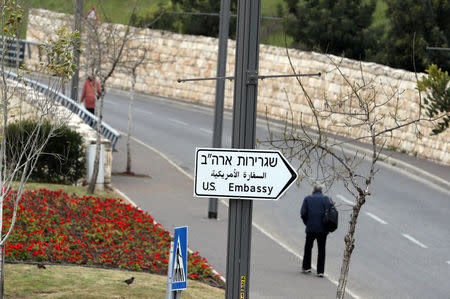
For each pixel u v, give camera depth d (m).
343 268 30.06
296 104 107.44
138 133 94.81
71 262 40.94
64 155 59.94
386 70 91.31
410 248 54.16
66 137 60.47
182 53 129.00
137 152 82.81
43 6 133.62
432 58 97.94
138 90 135.00
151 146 87.06
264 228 57.47
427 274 48.41
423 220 62.03
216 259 48.06
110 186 64.88
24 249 39.81
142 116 108.75
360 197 30.05
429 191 72.88
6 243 40.22
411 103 87.44
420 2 98.44
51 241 42.38
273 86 112.44
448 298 43.78
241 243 21.89
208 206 61.97
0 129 54.09
